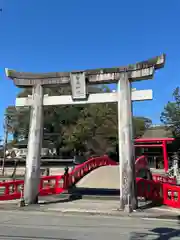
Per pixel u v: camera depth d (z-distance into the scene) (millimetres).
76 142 43594
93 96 13422
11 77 14180
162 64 12188
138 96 12633
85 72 13352
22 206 12453
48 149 51312
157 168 43031
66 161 46594
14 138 55094
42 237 7012
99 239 6867
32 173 13211
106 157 30812
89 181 22750
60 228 8164
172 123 34719
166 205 13352
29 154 13406
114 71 13102
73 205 13227
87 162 26234
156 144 40156
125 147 12117
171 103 34938
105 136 44906
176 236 7277
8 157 50688
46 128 50938
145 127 56781
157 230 8008
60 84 14047
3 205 12695
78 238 6949
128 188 11711
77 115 48281
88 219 9844
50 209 11844
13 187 16281
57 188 18766
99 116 45406
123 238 7000
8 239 6746
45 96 14094
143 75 12539
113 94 13141
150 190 14680
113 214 10805
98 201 15117
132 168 11945
